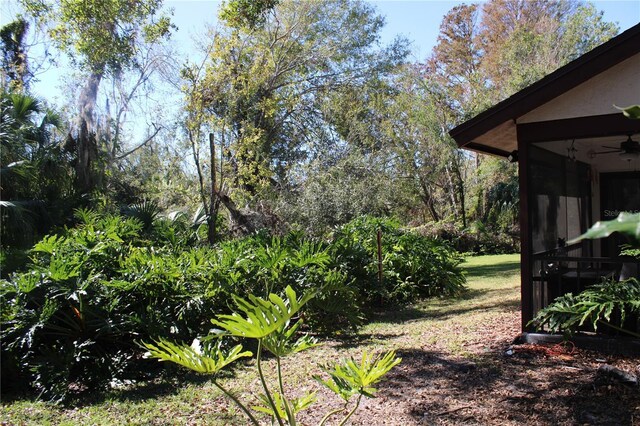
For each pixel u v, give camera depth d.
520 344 6.47
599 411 4.37
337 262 9.91
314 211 15.87
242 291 7.46
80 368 5.79
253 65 19.09
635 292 5.45
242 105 18.23
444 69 37.72
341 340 7.46
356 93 23.61
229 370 6.18
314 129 22.55
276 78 22.05
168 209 19.77
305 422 4.45
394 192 19.22
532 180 6.73
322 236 14.75
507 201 25.86
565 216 8.02
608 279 6.48
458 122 24.84
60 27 17.67
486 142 7.95
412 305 10.80
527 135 6.67
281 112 22.48
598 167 10.58
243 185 17.94
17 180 12.24
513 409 4.52
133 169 23.06
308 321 7.70
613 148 8.77
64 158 15.64
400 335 7.63
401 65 25.50
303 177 17.22
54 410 5.06
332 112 22.05
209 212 15.90
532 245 6.61
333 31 24.14
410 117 24.48
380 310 10.36
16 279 6.03
